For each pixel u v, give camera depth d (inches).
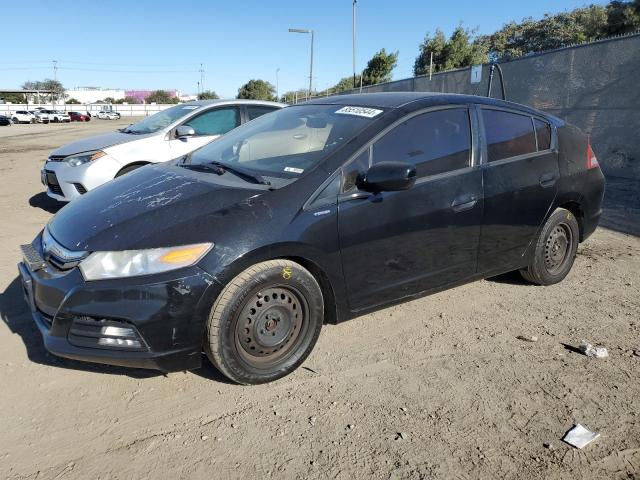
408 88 649.0
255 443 99.3
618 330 146.9
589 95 395.2
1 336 137.3
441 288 145.6
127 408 109.3
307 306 120.3
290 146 138.6
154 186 130.6
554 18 1647.4
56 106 3144.7
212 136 290.4
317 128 140.4
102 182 258.4
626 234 241.6
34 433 101.3
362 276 127.3
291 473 91.9
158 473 91.6
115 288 101.9
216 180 129.3
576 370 125.6
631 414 109.0
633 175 368.2
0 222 258.2
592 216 182.2
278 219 113.1
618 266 199.2
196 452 96.7
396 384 119.3
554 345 138.1
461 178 141.8
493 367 126.9
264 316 114.5
